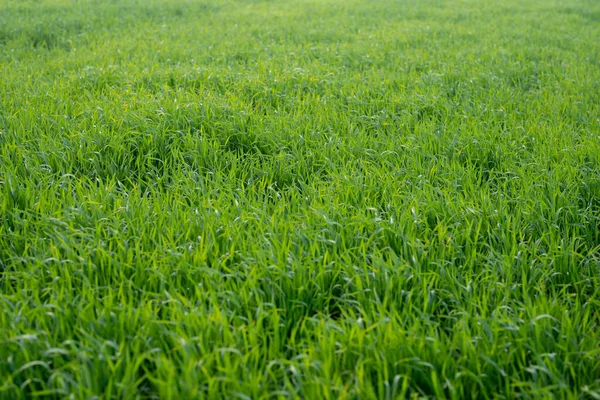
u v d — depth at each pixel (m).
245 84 7.81
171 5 17.00
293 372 2.82
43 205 4.42
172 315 3.17
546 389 2.77
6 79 8.12
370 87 8.05
